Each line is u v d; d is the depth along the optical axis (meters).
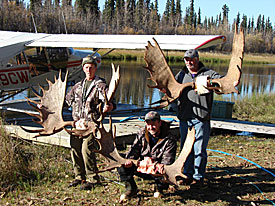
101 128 3.62
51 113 3.98
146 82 20.17
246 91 18.52
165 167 3.61
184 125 4.53
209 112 4.39
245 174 5.13
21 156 5.18
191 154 4.54
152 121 3.84
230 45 71.19
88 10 64.62
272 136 7.81
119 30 64.50
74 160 4.47
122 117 8.20
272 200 4.23
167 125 3.99
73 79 10.91
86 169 4.39
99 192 4.31
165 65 4.00
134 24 69.62
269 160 5.86
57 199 4.11
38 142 5.98
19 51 8.98
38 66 9.61
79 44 9.39
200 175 4.44
